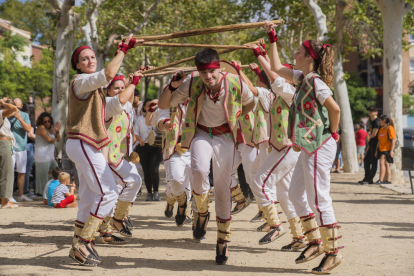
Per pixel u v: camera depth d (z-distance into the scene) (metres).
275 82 4.29
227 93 4.14
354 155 16.22
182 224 6.09
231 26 4.34
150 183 8.93
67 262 4.22
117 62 3.93
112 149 5.14
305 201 4.20
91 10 15.74
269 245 5.00
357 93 40.91
